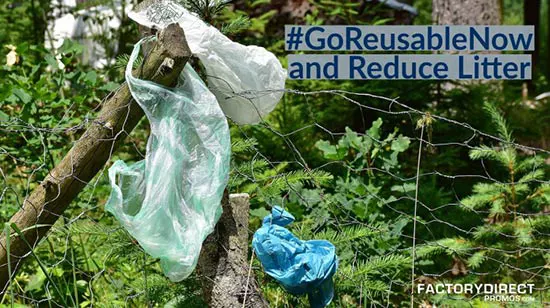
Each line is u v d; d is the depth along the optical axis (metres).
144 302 3.68
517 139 7.19
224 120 2.85
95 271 3.96
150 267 3.78
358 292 3.61
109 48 7.48
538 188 4.38
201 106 2.85
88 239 4.18
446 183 5.96
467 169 6.11
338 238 3.69
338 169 5.27
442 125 6.02
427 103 6.32
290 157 5.71
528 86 12.40
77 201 4.38
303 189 4.28
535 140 7.34
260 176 3.98
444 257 4.63
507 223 4.29
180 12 2.98
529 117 7.44
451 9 9.47
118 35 7.45
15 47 5.04
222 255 2.97
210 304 2.97
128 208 2.90
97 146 2.91
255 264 3.38
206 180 2.81
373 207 4.27
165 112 2.83
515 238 4.34
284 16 7.95
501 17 9.40
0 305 3.00
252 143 3.71
